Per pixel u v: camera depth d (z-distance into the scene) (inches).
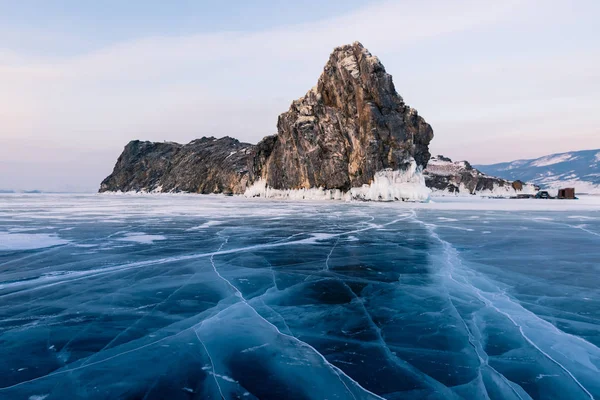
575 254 406.0
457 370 156.9
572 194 2362.2
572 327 202.1
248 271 333.4
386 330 200.2
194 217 876.0
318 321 213.5
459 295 260.7
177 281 299.7
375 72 1717.5
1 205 1453.0
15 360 165.3
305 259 385.1
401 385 144.9
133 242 496.4
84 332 197.0
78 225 699.4
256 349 177.2
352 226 681.6
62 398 135.3
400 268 343.3
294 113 2229.3
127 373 154.4
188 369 157.9
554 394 137.8
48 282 296.0
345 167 1935.3
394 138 1701.5
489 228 647.1
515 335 192.2
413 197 1643.7
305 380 148.7
